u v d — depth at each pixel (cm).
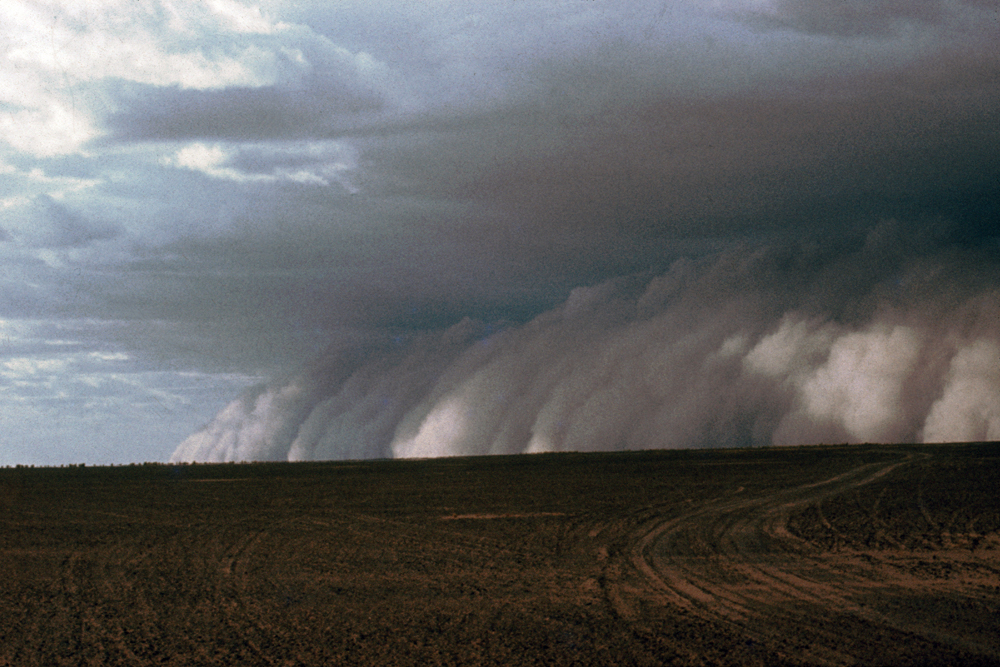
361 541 2909
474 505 3938
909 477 4419
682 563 2294
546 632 1614
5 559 2705
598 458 7838
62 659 1535
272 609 1897
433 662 1448
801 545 2517
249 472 7081
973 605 1681
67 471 7538
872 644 1426
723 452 7906
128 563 2588
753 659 1369
